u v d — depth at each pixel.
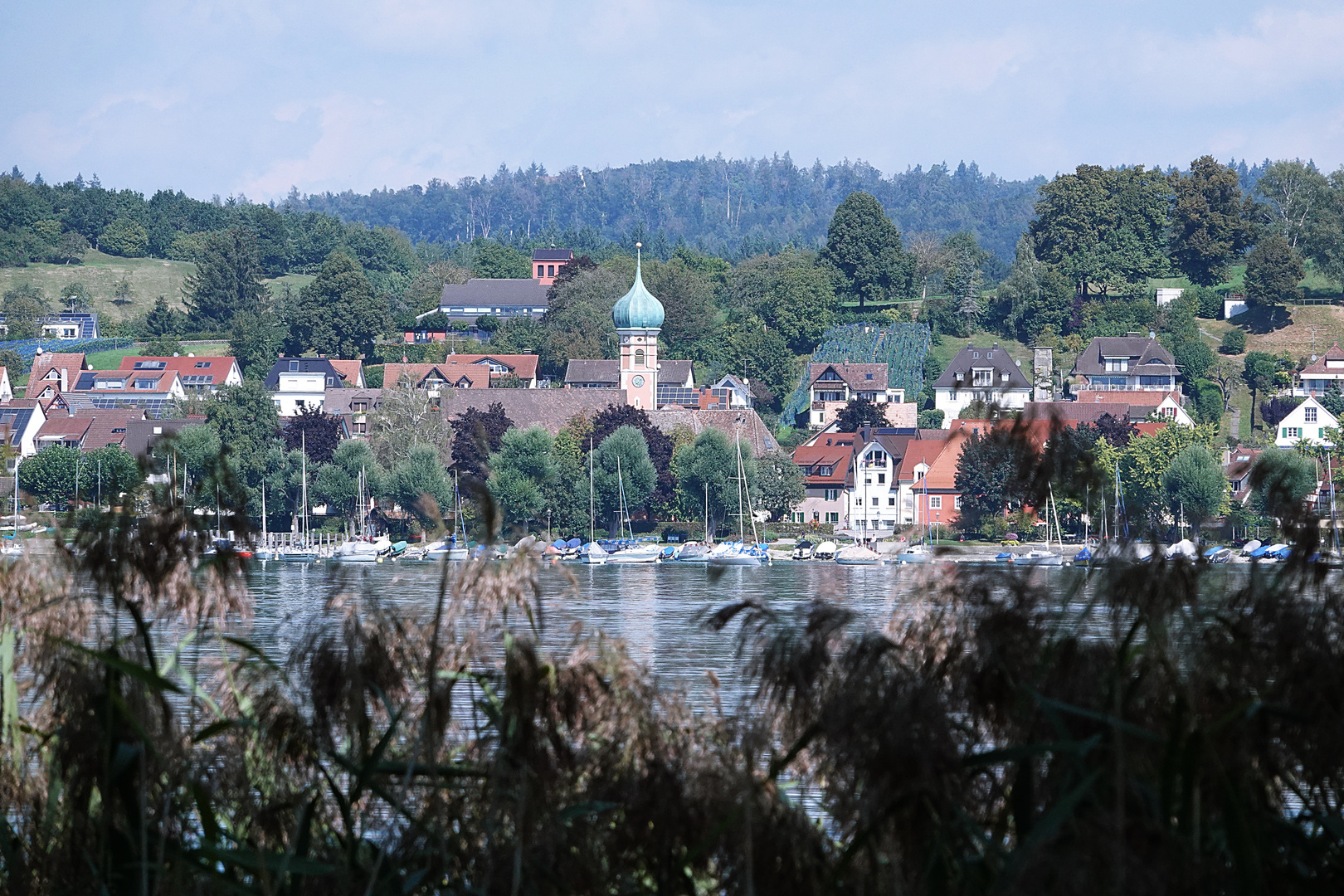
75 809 27.59
